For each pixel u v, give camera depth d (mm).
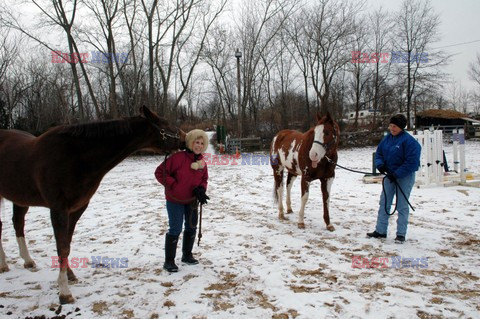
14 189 3143
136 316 2631
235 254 4016
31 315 2676
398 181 4352
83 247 4359
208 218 5793
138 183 10383
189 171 3426
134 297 2951
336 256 3893
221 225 5320
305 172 5078
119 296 2979
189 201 3531
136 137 3197
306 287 3094
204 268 3598
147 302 2855
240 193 8195
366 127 31188
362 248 4160
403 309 2652
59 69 29031
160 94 28562
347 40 28109
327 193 5023
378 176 9742
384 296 2883
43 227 5426
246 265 3656
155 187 9477
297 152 5301
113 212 6402
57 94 29500
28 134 3824
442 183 8172
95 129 3004
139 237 4754
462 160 8227
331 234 4773
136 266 3693
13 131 3670
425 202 6621
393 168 4328
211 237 4699
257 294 2971
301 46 28562
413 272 3408
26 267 3689
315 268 3547
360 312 2617
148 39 21891
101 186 9891
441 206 6266
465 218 5410
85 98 32750
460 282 3148
